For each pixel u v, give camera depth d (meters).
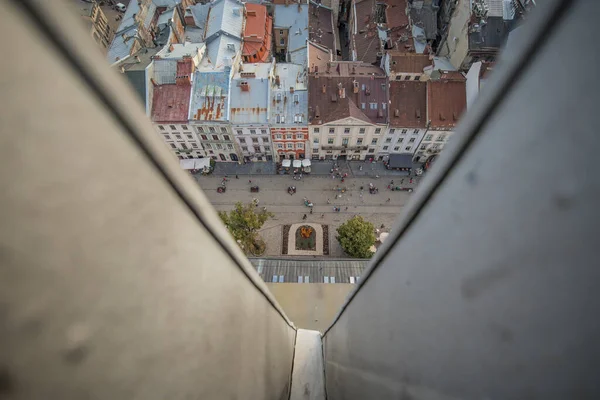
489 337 4.39
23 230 2.56
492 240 4.15
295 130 81.94
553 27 3.04
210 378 7.11
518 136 3.65
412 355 7.29
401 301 7.86
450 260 5.31
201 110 80.00
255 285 11.38
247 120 80.25
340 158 91.88
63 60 2.85
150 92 79.81
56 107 2.79
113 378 3.92
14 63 2.36
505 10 80.25
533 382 3.72
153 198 4.51
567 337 3.16
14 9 2.34
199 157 90.62
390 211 84.06
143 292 4.40
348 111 77.94
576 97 2.79
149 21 105.75
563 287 3.15
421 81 79.44
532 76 3.40
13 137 2.40
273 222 82.25
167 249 4.93
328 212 83.75
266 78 81.62
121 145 3.76
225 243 7.51
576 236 2.92
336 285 48.66
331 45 102.31
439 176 5.63
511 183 3.77
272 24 104.75
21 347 2.65
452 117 79.31
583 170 2.77
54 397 3.07
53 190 2.82
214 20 94.00
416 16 101.88
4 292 2.44
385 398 9.66
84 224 3.23
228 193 87.50
